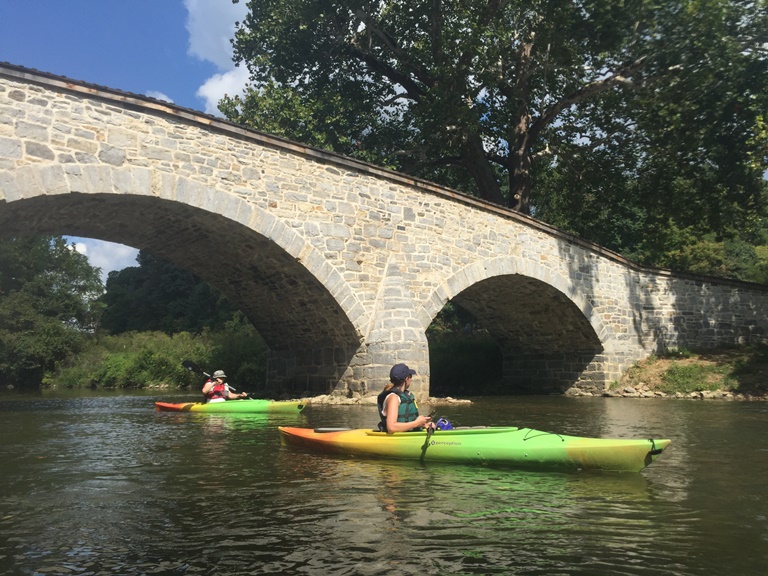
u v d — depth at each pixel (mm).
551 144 26141
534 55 22516
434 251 16703
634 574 3336
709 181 23234
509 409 14305
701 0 19141
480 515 4453
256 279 16391
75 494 5285
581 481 5559
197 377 28312
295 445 7902
